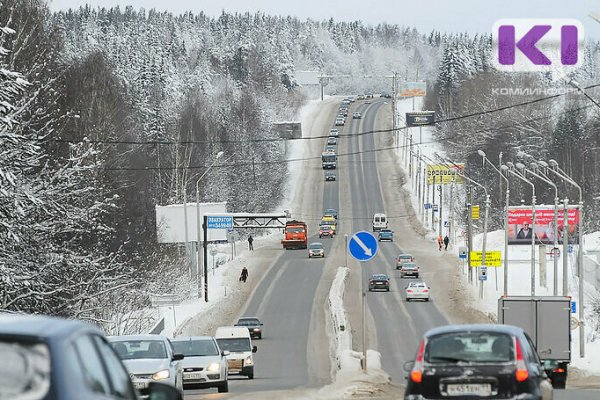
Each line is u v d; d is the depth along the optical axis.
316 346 141.38
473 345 34.78
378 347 139.00
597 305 168.38
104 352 20.89
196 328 158.50
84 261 78.75
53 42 152.62
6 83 66.56
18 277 71.31
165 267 186.62
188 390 77.75
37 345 17.55
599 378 92.19
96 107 188.75
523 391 33.91
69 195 75.88
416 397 34.38
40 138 75.75
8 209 67.19
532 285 152.50
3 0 124.56
